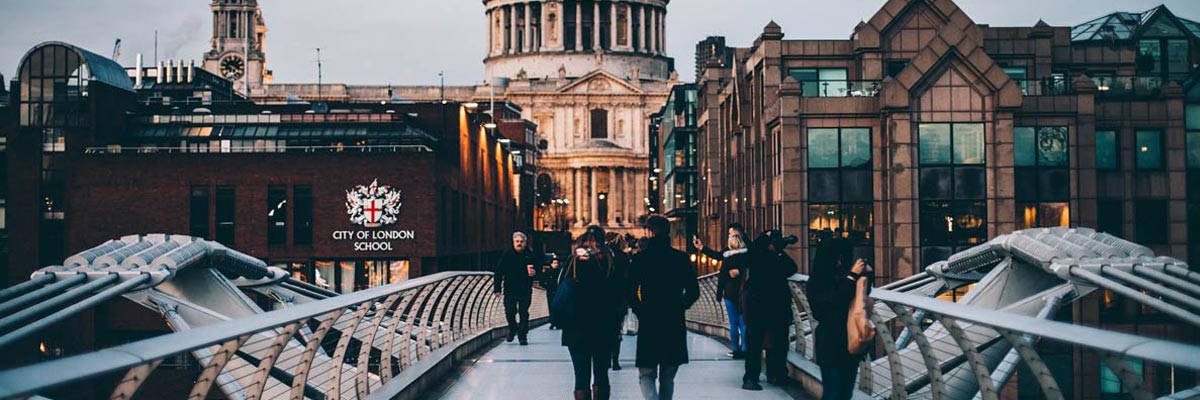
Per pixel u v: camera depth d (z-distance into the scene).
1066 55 53.56
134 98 74.69
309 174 64.69
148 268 19.00
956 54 45.66
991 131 45.72
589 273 13.22
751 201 59.47
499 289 23.92
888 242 45.88
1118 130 48.66
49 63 70.69
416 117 75.00
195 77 103.44
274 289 24.81
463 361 21.02
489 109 142.50
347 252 64.50
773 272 15.78
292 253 64.50
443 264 67.62
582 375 13.24
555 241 129.88
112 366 5.80
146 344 6.42
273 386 14.89
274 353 9.99
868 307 10.91
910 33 49.69
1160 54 54.12
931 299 10.02
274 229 64.75
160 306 19.08
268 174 64.69
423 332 18.11
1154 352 5.96
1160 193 48.62
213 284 21.33
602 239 13.51
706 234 79.38
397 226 64.44
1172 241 48.44
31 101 70.56
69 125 70.31
